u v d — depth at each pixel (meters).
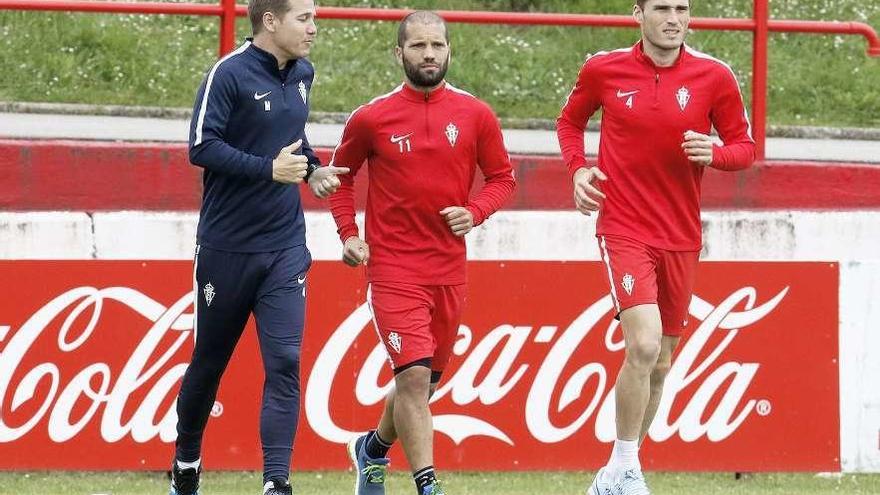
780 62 51.84
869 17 54.41
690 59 22.11
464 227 21.70
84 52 47.72
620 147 22.11
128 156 29.11
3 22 48.06
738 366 27.95
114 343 26.84
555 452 27.69
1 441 26.48
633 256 21.91
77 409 26.73
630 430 21.97
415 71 21.48
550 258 28.73
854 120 49.56
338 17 28.78
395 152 21.69
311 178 21.12
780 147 40.75
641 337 21.59
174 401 27.00
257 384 27.17
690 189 22.25
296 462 27.23
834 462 28.16
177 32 49.66
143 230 28.11
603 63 22.25
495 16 29.41
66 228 27.88
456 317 22.38
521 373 27.64
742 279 28.00
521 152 31.20
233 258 21.28
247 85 20.94
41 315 26.66
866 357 28.23
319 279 27.33
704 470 27.81
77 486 26.50
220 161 20.50
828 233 29.72
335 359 27.31
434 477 21.56
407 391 21.66
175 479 22.59
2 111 44.00
